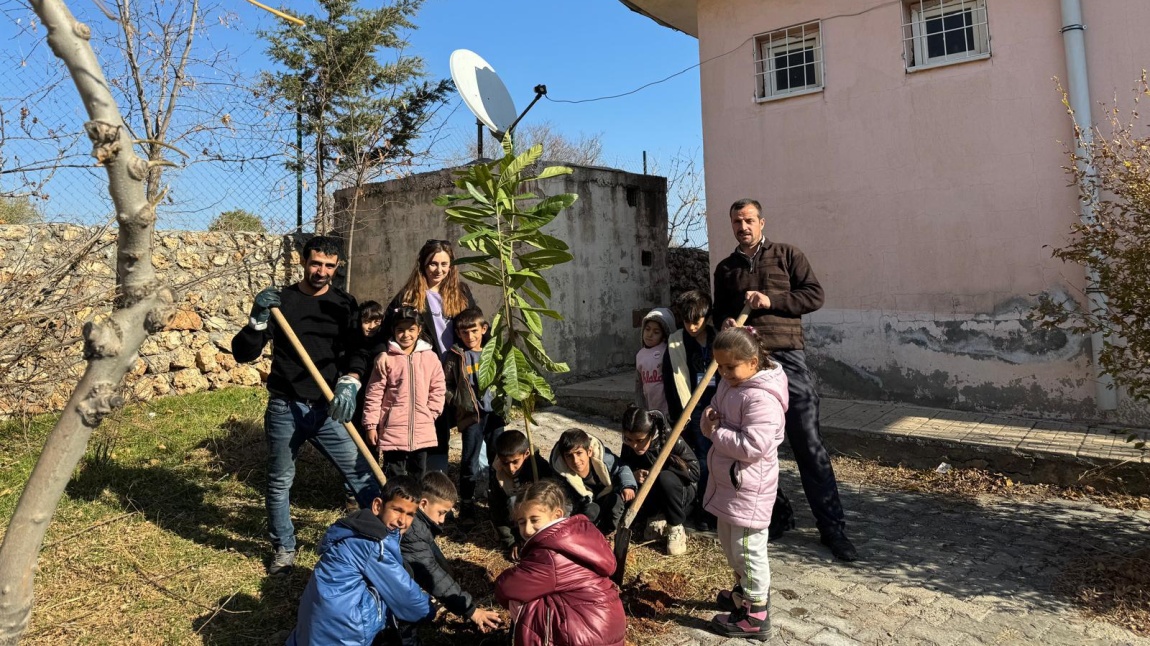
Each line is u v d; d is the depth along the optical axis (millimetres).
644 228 8883
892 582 3498
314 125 8695
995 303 5930
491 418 4676
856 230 6527
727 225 7203
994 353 5949
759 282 3939
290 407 3609
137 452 5285
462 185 3465
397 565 2752
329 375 3727
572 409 7043
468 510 4344
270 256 7902
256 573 3613
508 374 3506
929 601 3291
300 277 8188
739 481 2920
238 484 4867
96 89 1458
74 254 4277
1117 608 3164
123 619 3146
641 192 8844
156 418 6082
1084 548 3830
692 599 3355
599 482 3842
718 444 2936
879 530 4195
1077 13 5465
